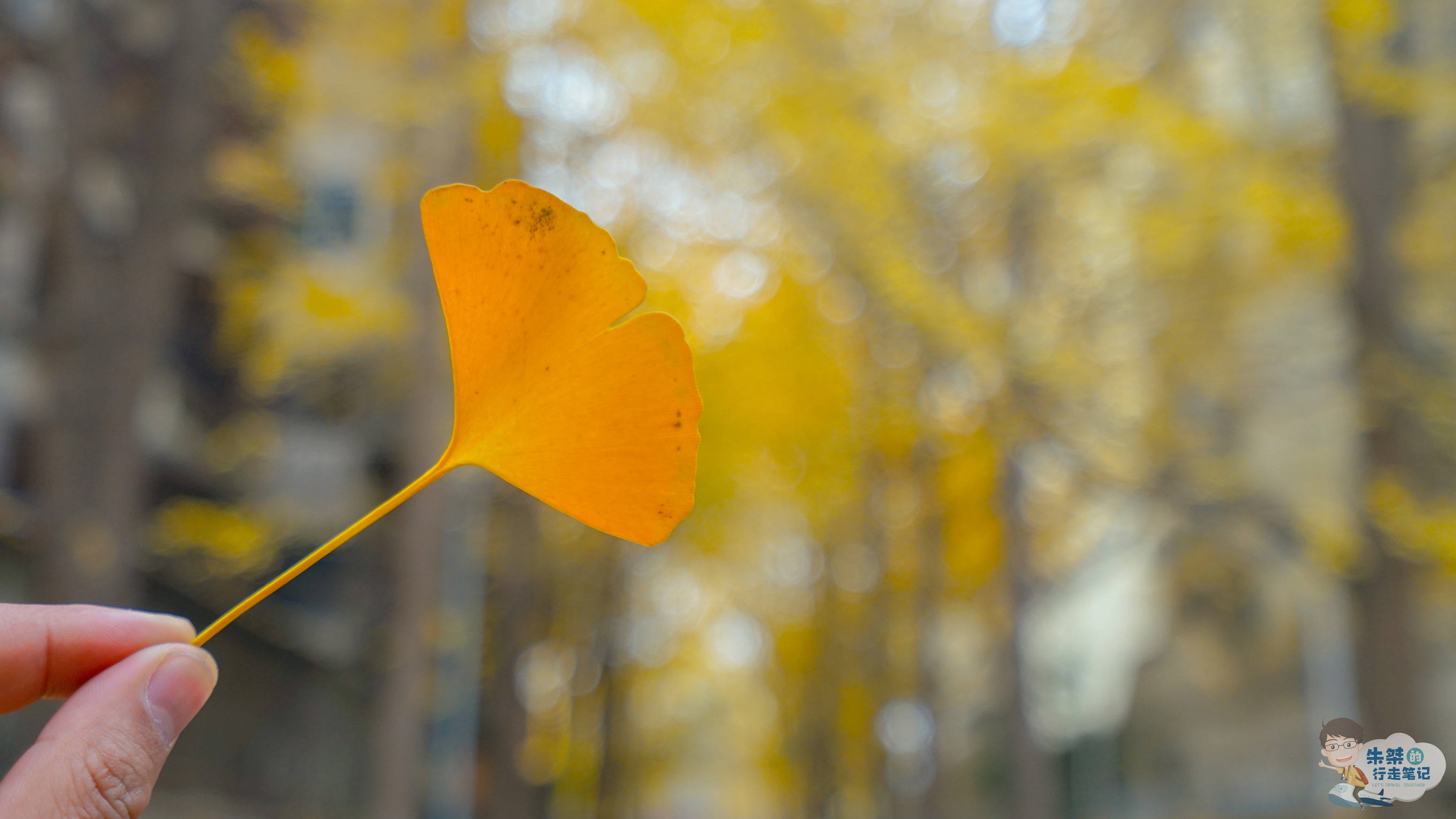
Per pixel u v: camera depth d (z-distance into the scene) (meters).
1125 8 7.69
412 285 7.27
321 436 10.87
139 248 5.80
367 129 7.69
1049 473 9.05
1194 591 12.70
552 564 12.70
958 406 9.48
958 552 10.45
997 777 13.85
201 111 6.26
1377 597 6.14
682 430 0.65
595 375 0.65
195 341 9.41
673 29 8.09
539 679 14.70
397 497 0.65
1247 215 7.11
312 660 11.14
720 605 17.50
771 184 9.20
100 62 6.03
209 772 10.24
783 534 15.57
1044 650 14.76
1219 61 7.91
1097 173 7.90
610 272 0.66
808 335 10.52
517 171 7.95
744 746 26.78
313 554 0.64
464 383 0.66
